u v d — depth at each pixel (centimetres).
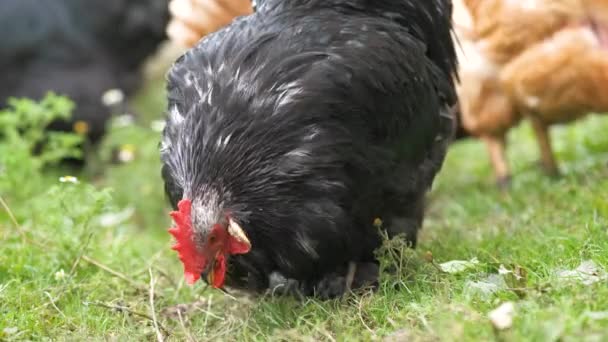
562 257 559
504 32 811
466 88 865
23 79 1134
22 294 599
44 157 911
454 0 821
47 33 1138
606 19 787
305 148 526
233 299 611
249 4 730
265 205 524
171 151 539
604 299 455
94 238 714
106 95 1135
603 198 700
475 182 966
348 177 541
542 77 812
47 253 673
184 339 540
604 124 1041
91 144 1152
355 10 584
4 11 1125
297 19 566
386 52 559
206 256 514
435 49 629
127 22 1201
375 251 574
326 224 534
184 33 762
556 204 745
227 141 521
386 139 560
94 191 727
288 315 552
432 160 615
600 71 793
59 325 566
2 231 725
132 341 527
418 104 576
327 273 574
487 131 888
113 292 631
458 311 466
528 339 419
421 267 565
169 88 563
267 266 551
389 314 508
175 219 513
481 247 633
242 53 542
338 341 484
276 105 527
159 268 678
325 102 533
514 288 500
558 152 990
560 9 787
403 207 588
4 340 535
